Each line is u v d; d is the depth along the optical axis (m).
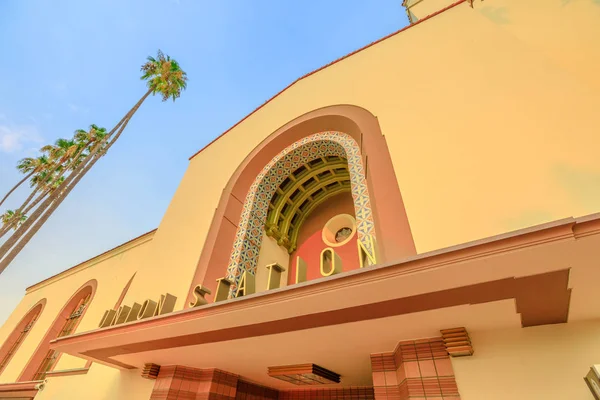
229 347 3.87
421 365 3.01
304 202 9.26
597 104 3.51
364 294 2.60
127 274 11.52
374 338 3.28
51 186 17.44
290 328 3.21
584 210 2.82
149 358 4.66
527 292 2.31
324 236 8.19
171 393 4.45
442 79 5.46
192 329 3.58
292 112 8.28
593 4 4.59
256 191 7.70
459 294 2.42
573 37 4.46
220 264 6.39
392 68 6.62
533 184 3.29
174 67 18.66
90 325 10.75
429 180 4.15
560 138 3.47
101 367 6.14
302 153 7.64
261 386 5.62
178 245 7.38
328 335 3.30
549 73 4.23
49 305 14.69
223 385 4.73
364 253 3.52
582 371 2.38
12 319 16.86
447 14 6.57
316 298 2.76
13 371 12.00
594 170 3.01
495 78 4.74
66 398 6.45
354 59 7.84
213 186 8.37
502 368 2.66
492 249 2.16
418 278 2.37
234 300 3.18
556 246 1.99
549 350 2.59
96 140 19.67
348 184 9.02
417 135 4.89
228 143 9.55
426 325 2.93
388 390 3.26
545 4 5.19
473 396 2.62
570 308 2.48
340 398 5.41
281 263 7.90
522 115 4.00
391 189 4.46
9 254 11.09
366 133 5.72
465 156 4.09
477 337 2.94
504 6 5.73
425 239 3.59
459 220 3.51
